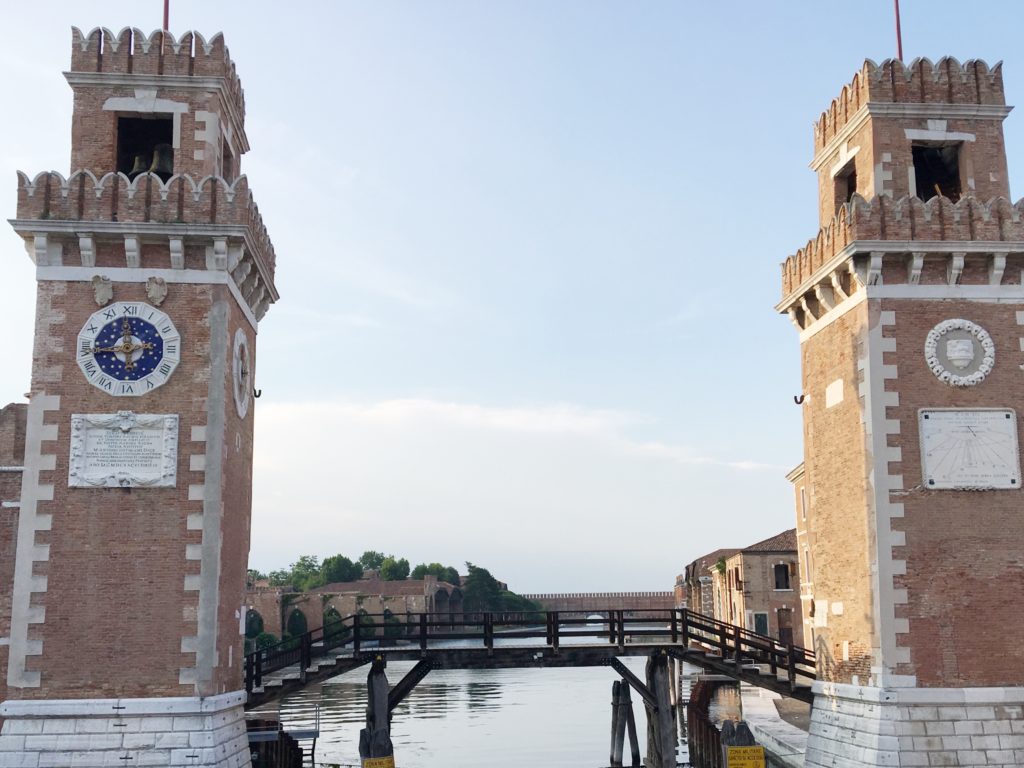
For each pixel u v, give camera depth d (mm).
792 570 88188
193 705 26625
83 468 27922
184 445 28281
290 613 122938
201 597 27375
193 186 29438
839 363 32312
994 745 27906
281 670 38562
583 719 68938
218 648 27703
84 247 28781
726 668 35594
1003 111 33000
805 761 32719
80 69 30781
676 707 59719
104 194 29172
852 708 30125
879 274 30656
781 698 61844
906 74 32969
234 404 30141
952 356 30406
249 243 29922
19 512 29172
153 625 27188
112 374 28531
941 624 28891
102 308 28875
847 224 31078
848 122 34062
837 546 31922
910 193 32344
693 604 129375
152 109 30750
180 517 27812
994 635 28906
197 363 28781
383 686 35125
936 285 30875
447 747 55281
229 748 27562
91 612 27172
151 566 27500
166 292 29078
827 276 32469
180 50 31047
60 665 26844
